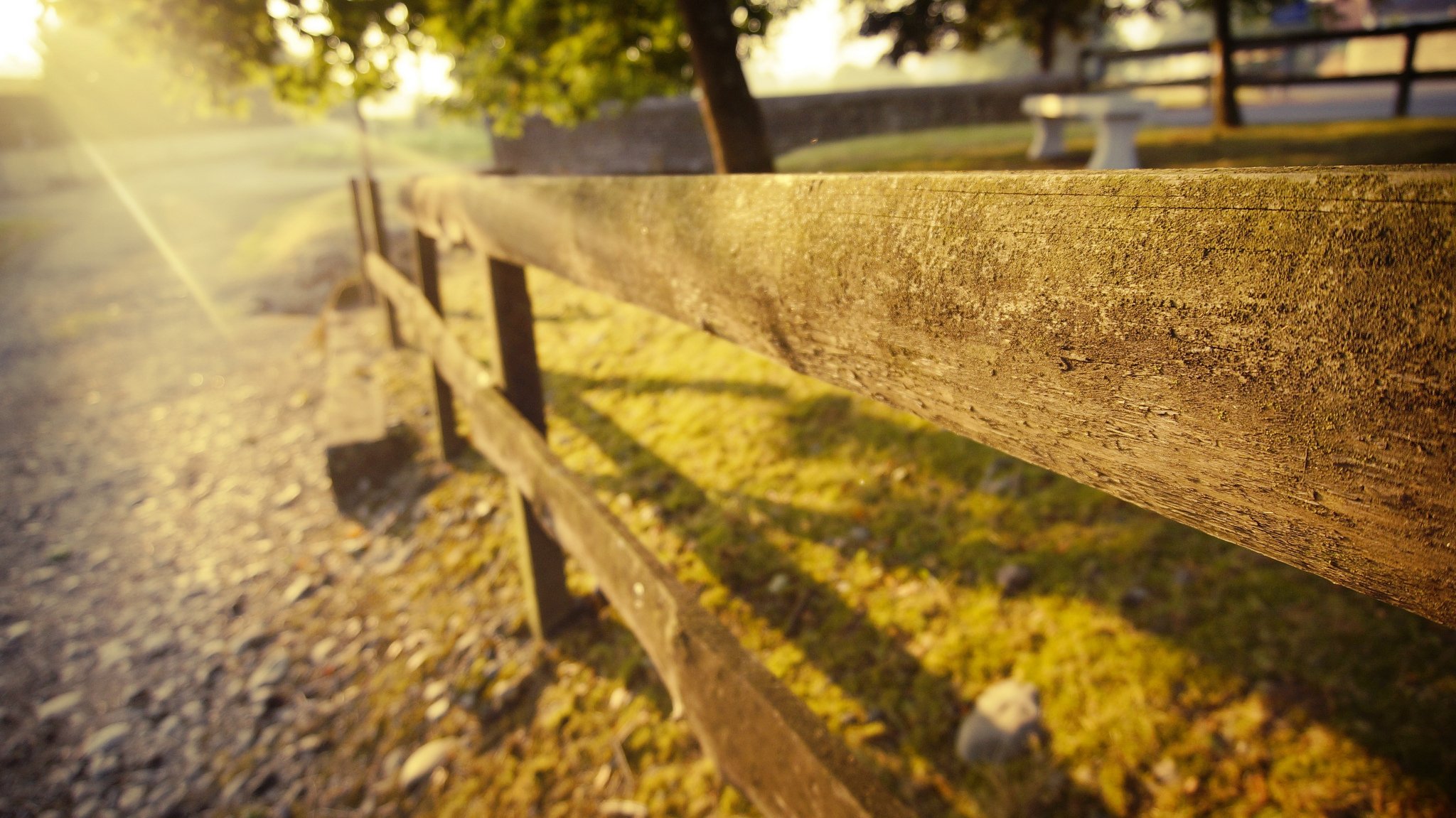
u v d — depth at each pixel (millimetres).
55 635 4004
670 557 2900
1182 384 506
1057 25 12375
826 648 2344
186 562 4469
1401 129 7520
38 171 33969
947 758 1941
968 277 634
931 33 11164
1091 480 606
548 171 11875
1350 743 1671
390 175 23859
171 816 2709
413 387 5473
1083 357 560
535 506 2047
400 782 2510
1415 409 399
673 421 3797
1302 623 1952
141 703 3342
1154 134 9898
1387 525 430
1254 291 456
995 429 665
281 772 2750
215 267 13898
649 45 5461
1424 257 381
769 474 3168
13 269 15898
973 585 2369
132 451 6410
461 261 8805
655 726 2314
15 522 5391
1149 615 2092
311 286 10891
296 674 3248
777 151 10188
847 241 763
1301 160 6004
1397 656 1808
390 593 3541
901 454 3008
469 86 6035
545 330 5551
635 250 1220
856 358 799
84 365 9039
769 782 1133
